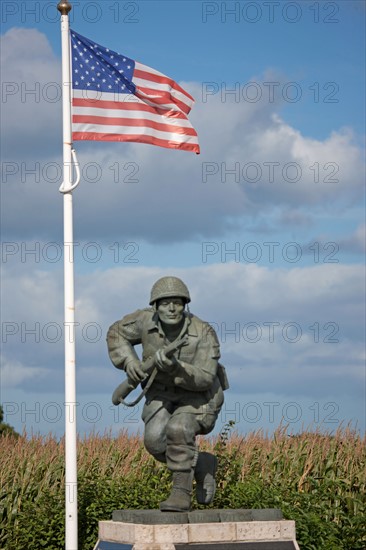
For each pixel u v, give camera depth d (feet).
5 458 61.52
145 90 47.98
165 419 40.40
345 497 55.93
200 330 40.27
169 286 39.58
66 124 47.88
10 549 53.21
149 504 53.47
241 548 37.83
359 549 52.29
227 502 53.88
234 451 60.08
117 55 48.14
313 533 50.37
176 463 39.27
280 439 62.08
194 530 37.42
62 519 52.85
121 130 47.75
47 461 60.59
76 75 47.85
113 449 63.26
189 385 39.32
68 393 46.96
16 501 57.11
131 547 37.17
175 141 48.24
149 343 40.37
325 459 60.29
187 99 48.70
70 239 47.70
